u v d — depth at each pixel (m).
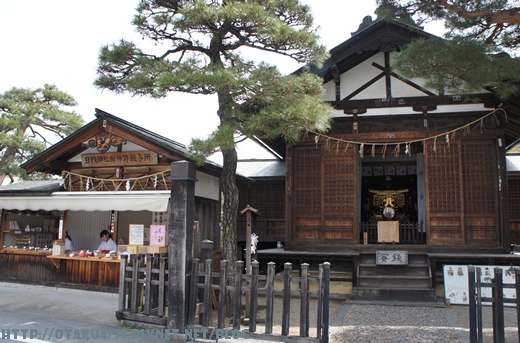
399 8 7.89
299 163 11.62
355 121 11.28
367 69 11.42
